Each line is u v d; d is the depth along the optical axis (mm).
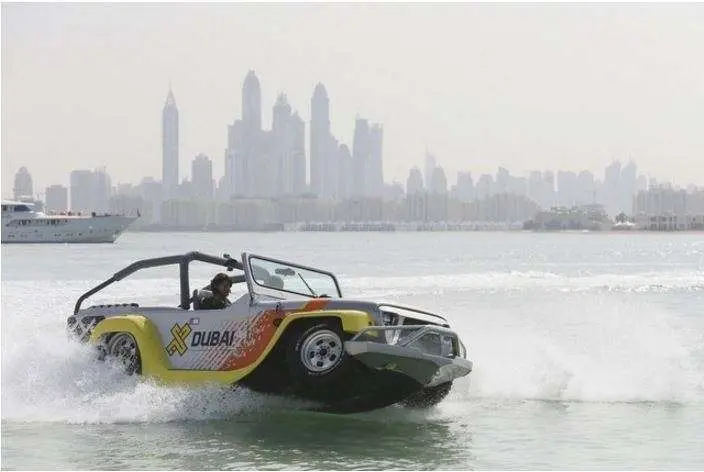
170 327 12883
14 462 9711
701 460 9867
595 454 10148
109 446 10422
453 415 12383
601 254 114438
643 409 12828
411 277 47906
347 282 43625
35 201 151875
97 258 83000
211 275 44625
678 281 45719
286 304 12031
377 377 11672
